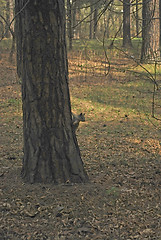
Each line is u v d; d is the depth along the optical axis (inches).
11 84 622.8
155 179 237.6
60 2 202.2
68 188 209.5
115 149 313.7
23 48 206.8
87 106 498.9
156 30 822.5
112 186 221.6
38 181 216.1
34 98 208.5
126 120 428.1
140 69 749.3
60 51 206.7
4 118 427.5
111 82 678.5
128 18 1046.4
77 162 220.2
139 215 187.2
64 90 212.2
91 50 981.8
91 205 194.2
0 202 193.8
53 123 211.8
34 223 177.5
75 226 175.6
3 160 275.0
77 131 379.6
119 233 170.4
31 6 198.2
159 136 356.8
